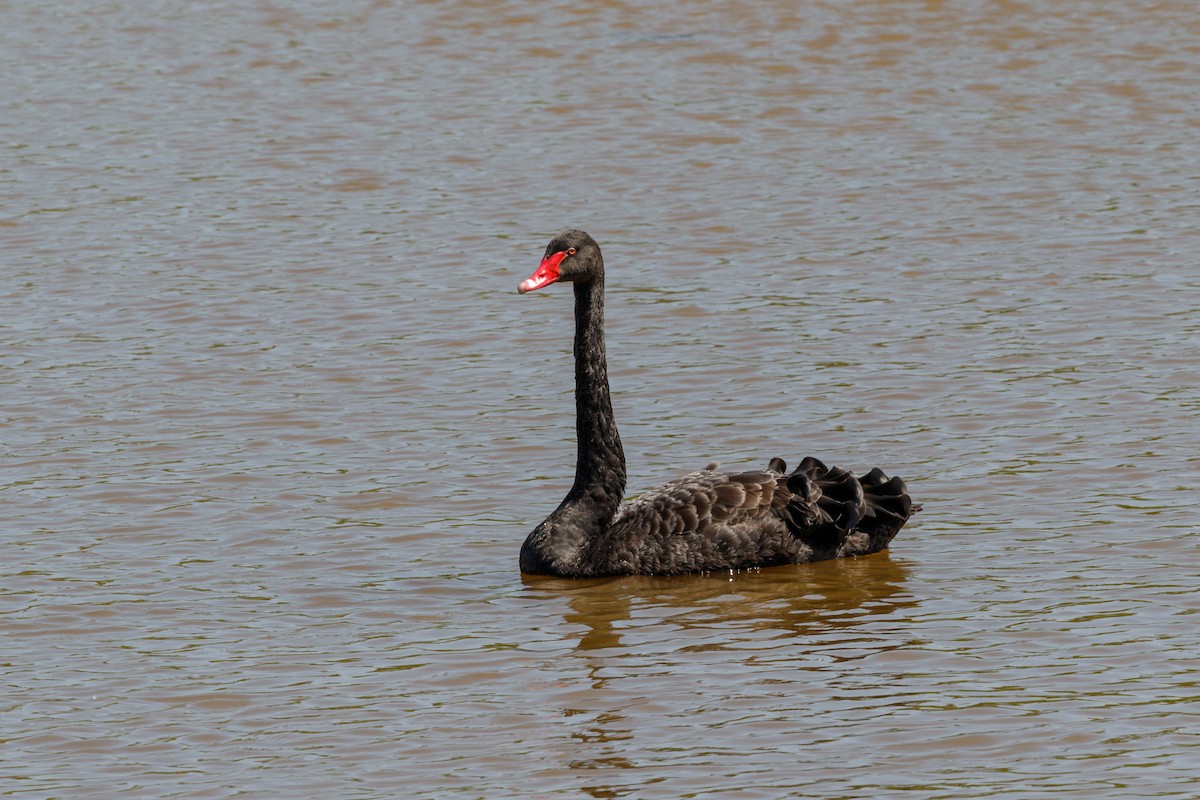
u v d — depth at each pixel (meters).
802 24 37.72
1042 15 37.69
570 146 30.59
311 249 25.47
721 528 14.74
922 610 13.59
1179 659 12.31
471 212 27.19
